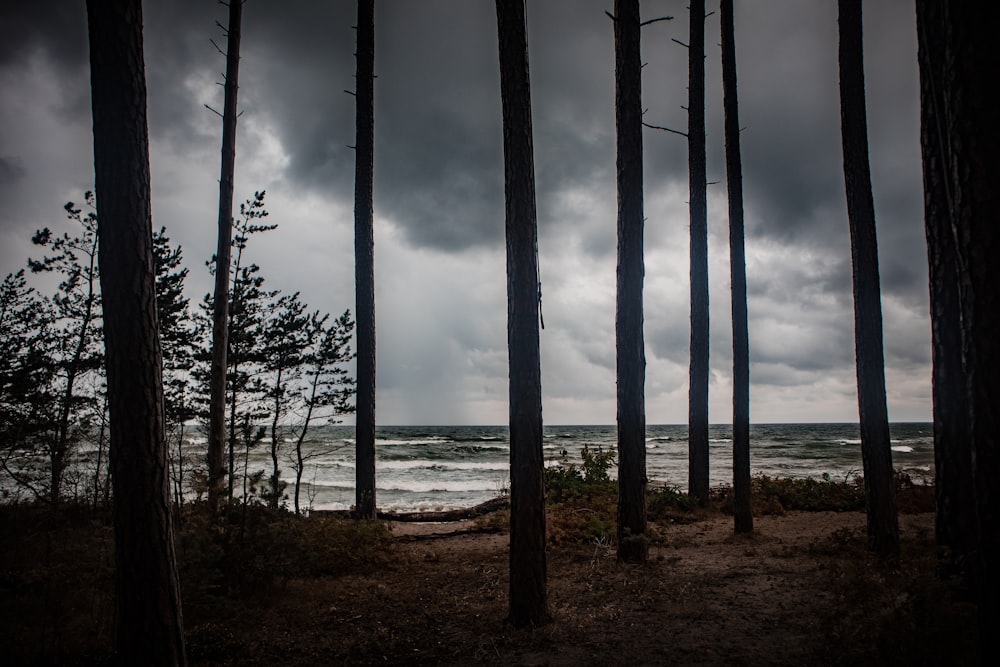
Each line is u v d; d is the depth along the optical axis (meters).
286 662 5.34
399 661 5.26
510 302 6.34
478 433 88.38
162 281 16.52
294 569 8.09
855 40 8.69
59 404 10.00
